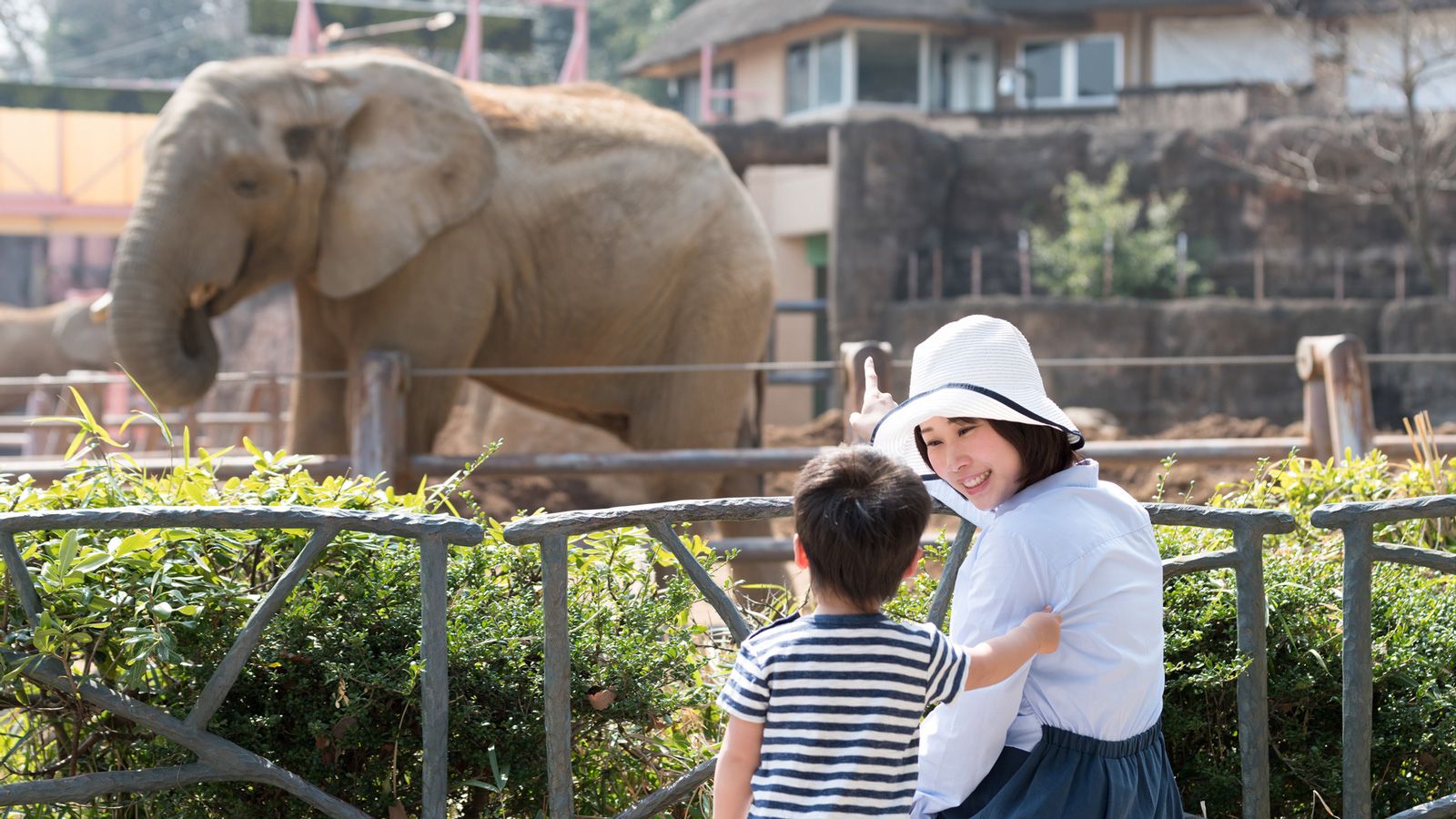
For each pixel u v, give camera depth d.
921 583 3.08
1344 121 22.53
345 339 7.45
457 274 7.26
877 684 2.11
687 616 3.01
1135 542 2.34
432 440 7.29
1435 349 20.03
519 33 25.17
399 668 2.64
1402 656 2.95
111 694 2.48
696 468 6.59
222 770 2.48
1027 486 2.40
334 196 7.05
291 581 2.47
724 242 7.91
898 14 26.17
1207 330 20.72
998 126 26.08
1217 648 2.98
